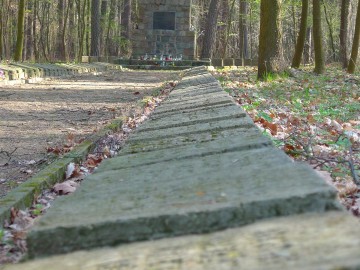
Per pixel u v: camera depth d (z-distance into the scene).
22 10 30.25
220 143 3.70
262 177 2.33
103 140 8.23
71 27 56.03
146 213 2.03
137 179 2.88
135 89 19.11
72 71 28.45
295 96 14.04
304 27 26.20
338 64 33.09
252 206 1.89
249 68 34.38
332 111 11.27
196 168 2.87
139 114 11.73
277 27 19.20
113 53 57.72
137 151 4.11
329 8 43.44
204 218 1.92
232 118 5.33
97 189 2.75
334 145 7.37
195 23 61.62
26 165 6.91
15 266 1.93
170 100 9.77
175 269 1.58
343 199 4.73
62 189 5.61
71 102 14.50
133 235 1.97
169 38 42.31
